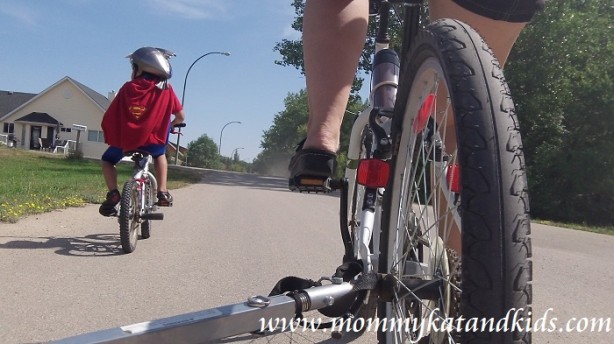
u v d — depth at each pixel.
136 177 5.12
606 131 21.25
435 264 1.85
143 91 5.17
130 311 3.34
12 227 5.94
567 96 21.25
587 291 4.68
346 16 2.17
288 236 6.66
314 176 2.16
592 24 22.05
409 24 2.20
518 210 1.34
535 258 6.59
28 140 52.31
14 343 2.77
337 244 6.19
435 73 1.73
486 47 1.59
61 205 7.73
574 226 15.18
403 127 2.02
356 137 2.69
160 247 5.43
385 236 2.14
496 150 1.38
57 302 3.45
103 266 4.46
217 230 6.82
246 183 23.56
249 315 1.82
